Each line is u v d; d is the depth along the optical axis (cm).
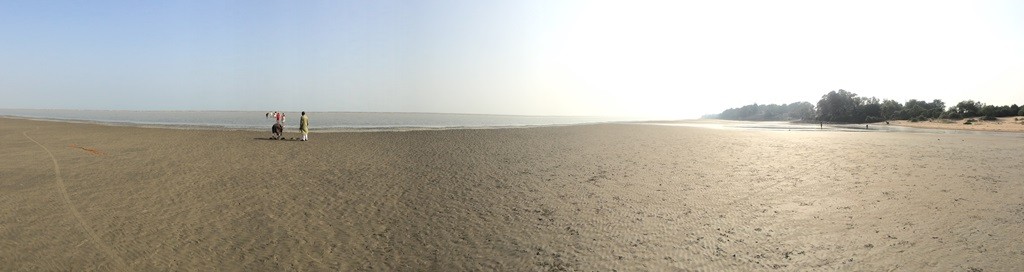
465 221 786
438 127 4769
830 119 11675
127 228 714
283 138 2544
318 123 6375
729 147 2258
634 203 930
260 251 617
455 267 567
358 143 2311
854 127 6794
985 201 929
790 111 18638
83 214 798
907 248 632
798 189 1088
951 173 1332
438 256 607
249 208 862
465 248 641
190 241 655
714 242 668
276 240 666
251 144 2178
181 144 2120
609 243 663
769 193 1038
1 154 1661
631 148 2183
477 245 655
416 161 1602
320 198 962
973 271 543
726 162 1622
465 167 1460
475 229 736
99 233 685
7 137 2436
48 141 2203
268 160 1579
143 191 1009
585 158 1736
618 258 599
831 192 1048
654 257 603
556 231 725
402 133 3189
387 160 1623
